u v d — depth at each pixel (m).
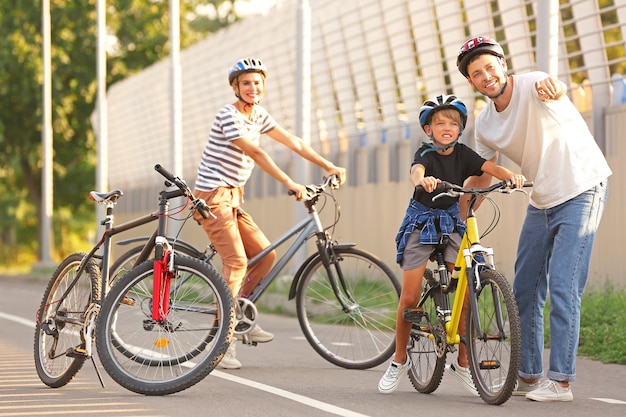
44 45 42.72
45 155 42.62
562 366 9.11
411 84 21.42
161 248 9.72
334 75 24.14
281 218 28.00
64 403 9.16
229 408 8.88
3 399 9.43
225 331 9.53
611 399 9.30
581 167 9.13
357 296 11.53
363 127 23.84
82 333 9.97
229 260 11.31
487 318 8.91
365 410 8.74
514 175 8.95
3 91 51.03
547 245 9.39
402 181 22.23
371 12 22.28
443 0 19.89
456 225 9.45
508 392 8.70
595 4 16.61
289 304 19.30
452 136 9.25
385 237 22.91
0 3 51.66
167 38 54.16
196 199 9.98
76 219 66.62
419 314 9.51
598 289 16.03
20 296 27.38
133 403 9.15
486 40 9.12
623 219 16.22
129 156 41.53
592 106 16.73
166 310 9.61
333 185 11.67
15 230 67.25
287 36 25.97
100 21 36.50
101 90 36.44
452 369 9.66
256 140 11.54
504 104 9.22
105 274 10.16
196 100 32.59
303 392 9.80
